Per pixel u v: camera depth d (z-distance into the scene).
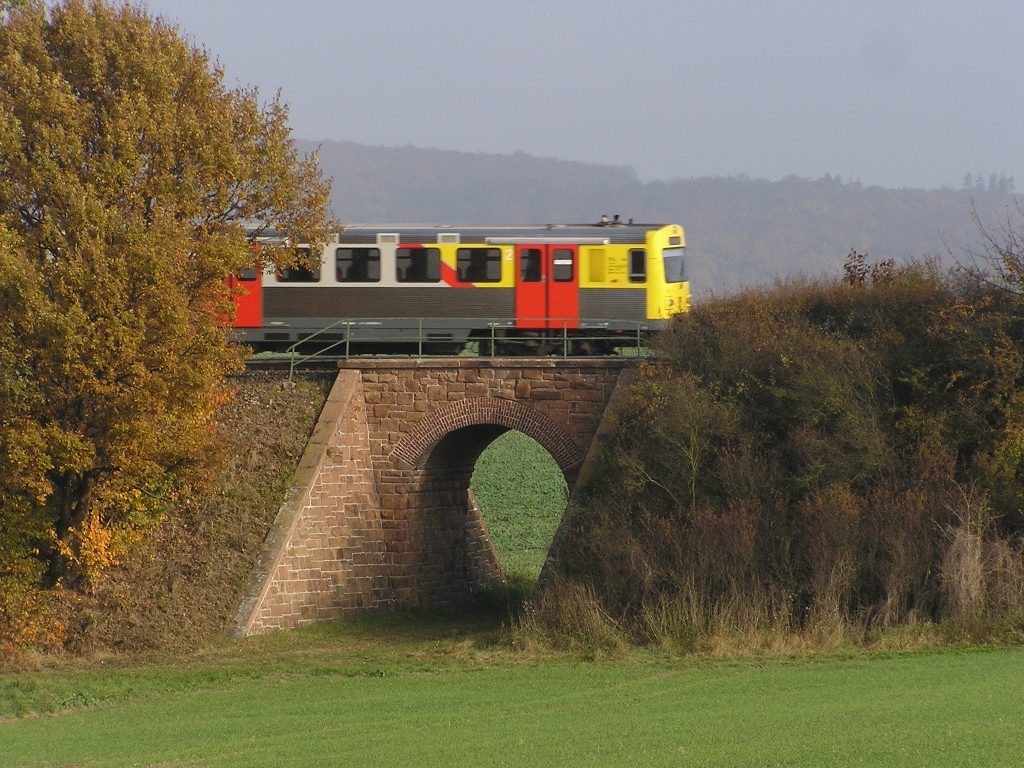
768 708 41.12
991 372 61.81
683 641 55.94
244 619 63.19
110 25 62.53
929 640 52.56
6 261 54.56
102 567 62.62
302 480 68.50
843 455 60.47
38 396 56.69
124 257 56.53
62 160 58.34
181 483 62.16
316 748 38.81
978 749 32.97
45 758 39.53
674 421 62.09
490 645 59.69
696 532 58.62
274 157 65.94
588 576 61.41
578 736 38.44
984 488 58.72
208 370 59.31
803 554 57.91
